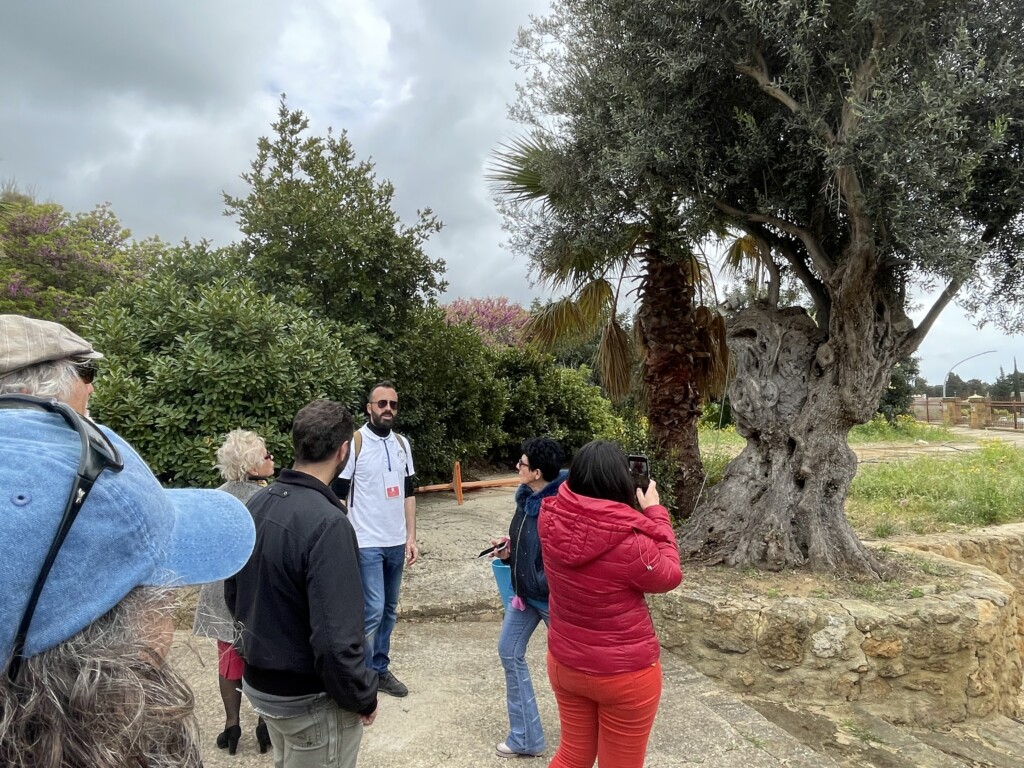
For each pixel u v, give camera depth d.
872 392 5.55
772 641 4.53
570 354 18.38
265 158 9.23
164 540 0.90
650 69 5.39
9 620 0.72
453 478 10.47
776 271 6.14
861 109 4.27
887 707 4.45
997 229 5.25
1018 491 9.47
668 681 4.44
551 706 3.91
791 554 5.48
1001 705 4.89
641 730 2.47
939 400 28.12
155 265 8.09
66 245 16.36
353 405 6.73
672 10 5.11
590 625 2.44
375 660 3.97
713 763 3.30
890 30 4.47
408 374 9.47
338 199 8.97
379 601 3.78
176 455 5.36
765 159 5.50
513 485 11.23
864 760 3.81
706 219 5.52
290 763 2.08
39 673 0.74
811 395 5.69
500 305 26.44
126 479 0.86
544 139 6.64
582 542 2.38
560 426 13.83
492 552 3.44
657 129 5.24
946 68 4.19
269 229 8.69
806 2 4.55
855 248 5.10
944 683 4.54
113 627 0.81
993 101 4.68
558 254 7.17
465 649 4.76
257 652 1.99
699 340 8.44
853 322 5.43
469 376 10.80
